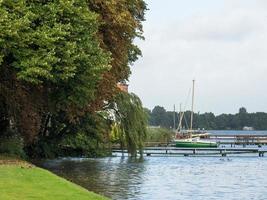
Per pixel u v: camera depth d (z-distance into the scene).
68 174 42.72
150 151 83.81
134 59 44.88
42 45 27.62
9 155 34.59
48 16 28.59
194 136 130.50
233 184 41.34
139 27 42.25
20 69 28.44
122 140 60.44
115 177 42.56
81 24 29.73
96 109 37.81
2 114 36.78
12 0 27.64
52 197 17.83
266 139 127.94
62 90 32.16
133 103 60.16
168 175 47.31
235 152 82.19
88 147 63.81
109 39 36.34
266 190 37.53
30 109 34.72
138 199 30.31
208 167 58.28
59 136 57.50
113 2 34.62
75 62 29.09
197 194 34.72
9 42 26.69
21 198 17.00
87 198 18.55
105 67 30.34
